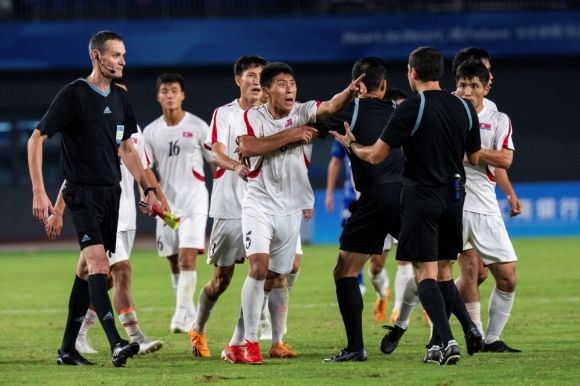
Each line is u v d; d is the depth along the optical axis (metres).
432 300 30.27
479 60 36.12
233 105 36.34
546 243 90.44
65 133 31.69
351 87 30.92
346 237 32.34
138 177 33.72
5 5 113.81
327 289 59.41
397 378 28.44
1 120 115.56
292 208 32.69
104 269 31.16
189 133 45.34
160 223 46.19
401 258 30.53
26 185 115.69
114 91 32.25
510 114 117.62
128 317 34.91
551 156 117.75
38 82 115.50
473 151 30.98
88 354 36.31
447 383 27.38
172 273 48.75
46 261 85.50
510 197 37.06
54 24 112.88
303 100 116.50
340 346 37.47
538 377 28.20
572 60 117.25
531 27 114.38
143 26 113.31
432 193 30.17
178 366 32.12
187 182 45.06
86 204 31.50
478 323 35.25
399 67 115.81
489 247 34.28
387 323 44.53
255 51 114.19
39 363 33.66
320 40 114.12
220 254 35.03
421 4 115.44
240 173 32.09
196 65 114.94
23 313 50.97
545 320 43.88
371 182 32.00
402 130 29.98
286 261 33.03
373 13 114.06
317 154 115.69
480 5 115.25
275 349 34.25
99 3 114.25
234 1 114.81
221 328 43.81
